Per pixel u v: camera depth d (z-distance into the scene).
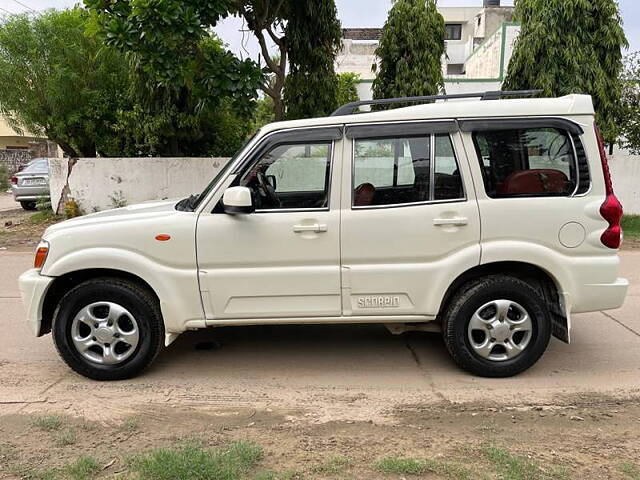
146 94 12.33
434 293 4.15
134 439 3.38
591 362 4.65
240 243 4.11
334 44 11.41
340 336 5.38
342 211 4.11
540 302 4.16
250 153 4.19
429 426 3.52
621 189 12.39
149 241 4.13
